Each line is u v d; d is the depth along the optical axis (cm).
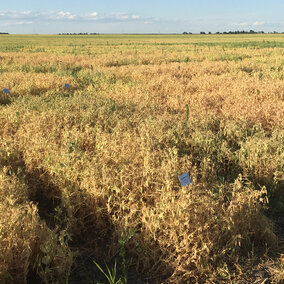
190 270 295
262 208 403
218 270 290
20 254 268
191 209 324
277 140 544
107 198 362
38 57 2148
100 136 519
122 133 546
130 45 4269
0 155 453
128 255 319
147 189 369
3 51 2964
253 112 710
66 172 393
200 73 1349
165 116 656
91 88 1060
